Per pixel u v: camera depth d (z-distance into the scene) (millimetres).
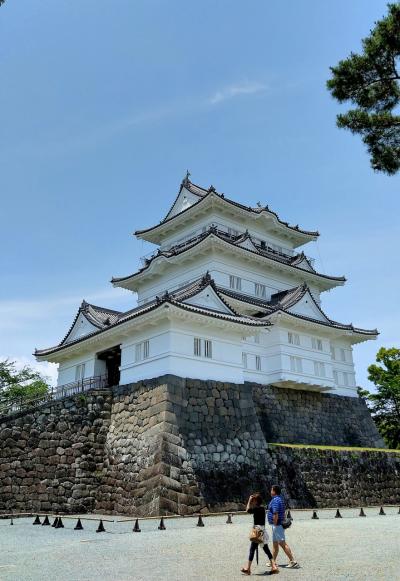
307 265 45906
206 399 25125
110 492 23906
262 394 33719
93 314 35781
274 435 32719
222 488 23000
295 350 35906
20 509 23891
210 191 40625
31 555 12250
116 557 11672
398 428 52750
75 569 10375
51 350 34781
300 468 26875
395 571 9555
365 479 29719
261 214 44312
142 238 47750
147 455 22531
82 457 24906
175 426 22891
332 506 26828
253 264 40969
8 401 34000
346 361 43156
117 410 26219
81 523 19016
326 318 39719
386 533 15164
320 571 9805
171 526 17641
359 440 39156
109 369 32875
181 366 24922
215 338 27281
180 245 42375
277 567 10281
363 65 14539
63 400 26344
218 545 13242
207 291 28594
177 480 21531
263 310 35906
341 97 15273
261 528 10023
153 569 10211
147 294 43688
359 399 42125
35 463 24781
